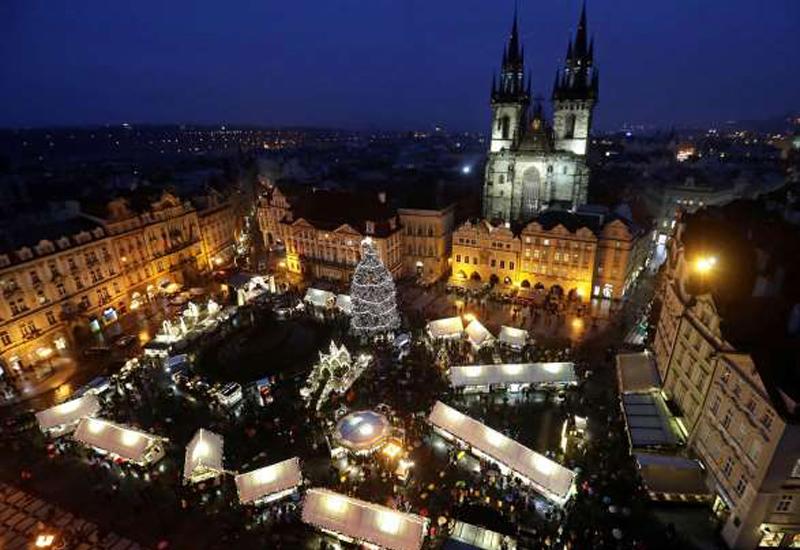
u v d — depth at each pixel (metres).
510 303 85.62
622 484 46.00
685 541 40.56
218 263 115.62
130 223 88.81
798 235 49.28
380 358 68.56
